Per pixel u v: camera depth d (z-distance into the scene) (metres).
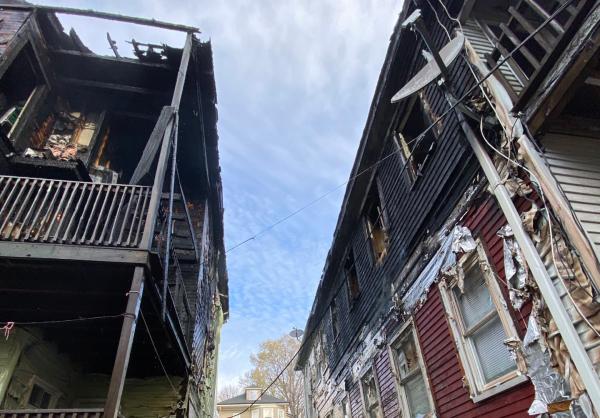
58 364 6.56
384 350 7.71
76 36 8.32
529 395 3.74
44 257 4.58
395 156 7.67
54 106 8.37
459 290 5.27
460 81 5.39
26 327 5.74
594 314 3.11
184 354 7.30
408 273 6.76
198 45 8.22
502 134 4.41
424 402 6.13
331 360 12.75
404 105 7.41
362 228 9.60
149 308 5.55
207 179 11.16
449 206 5.56
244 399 37.28
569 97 3.71
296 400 34.75
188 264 9.86
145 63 8.57
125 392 7.75
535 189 3.87
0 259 4.57
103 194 6.40
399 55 7.23
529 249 3.72
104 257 4.71
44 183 5.30
